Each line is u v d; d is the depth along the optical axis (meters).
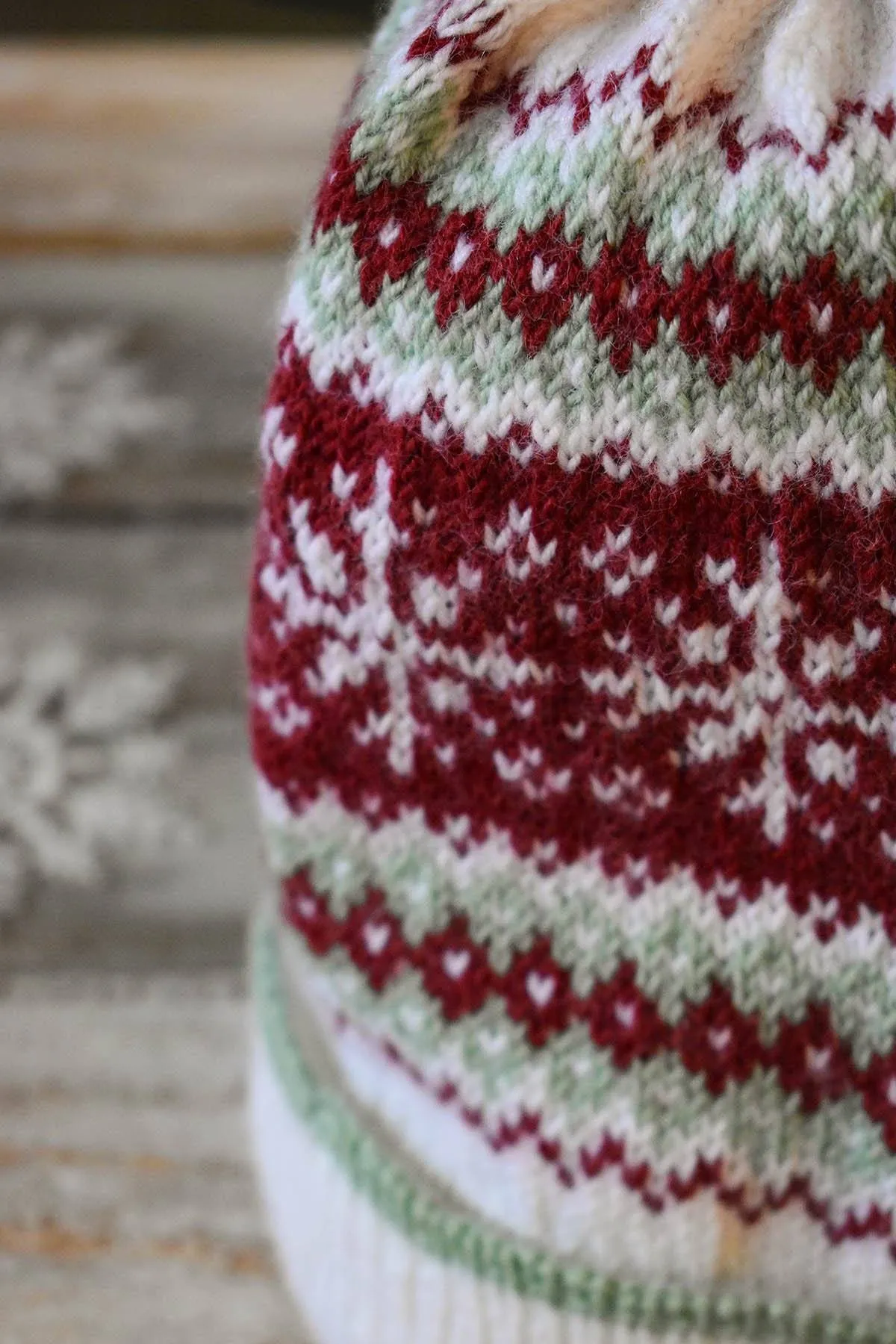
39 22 1.19
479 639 0.69
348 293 0.68
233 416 1.07
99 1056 0.90
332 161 0.68
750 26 0.68
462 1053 0.73
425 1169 0.75
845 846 0.70
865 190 0.66
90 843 0.95
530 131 0.67
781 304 0.66
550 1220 0.73
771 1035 0.71
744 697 0.69
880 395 0.67
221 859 0.95
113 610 1.03
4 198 1.10
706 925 0.71
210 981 0.92
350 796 0.72
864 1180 0.72
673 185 0.67
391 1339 0.75
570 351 0.67
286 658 0.71
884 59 0.67
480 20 0.67
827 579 0.68
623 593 0.68
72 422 1.06
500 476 0.68
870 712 0.68
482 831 0.71
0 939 0.94
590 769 0.70
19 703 0.99
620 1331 0.73
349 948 0.73
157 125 1.11
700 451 0.67
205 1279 0.85
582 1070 0.72
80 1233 0.86
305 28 1.18
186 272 1.09
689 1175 0.72
